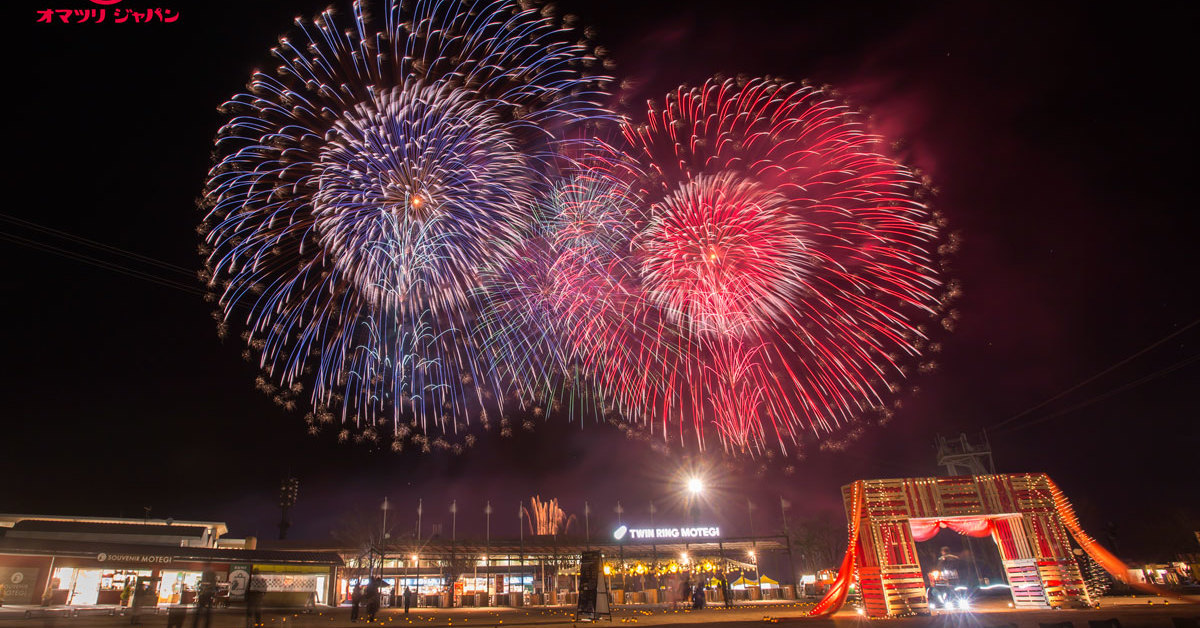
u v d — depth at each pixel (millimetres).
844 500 24188
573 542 46656
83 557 36219
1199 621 11672
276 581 40562
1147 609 20359
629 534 45812
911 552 22500
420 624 23422
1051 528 23141
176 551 38562
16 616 25453
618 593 43844
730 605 33906
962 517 23062
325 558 42656
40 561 35344
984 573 41750
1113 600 25031
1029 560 23094
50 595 34938
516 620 25562
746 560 49500
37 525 43906
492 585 50312
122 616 26141
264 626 21547
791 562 45594
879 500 23156
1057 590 22484
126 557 37125
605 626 21188
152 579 23969
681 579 45625
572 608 39531
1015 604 23344
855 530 23172
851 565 23016
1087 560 28188
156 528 46375
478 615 30234
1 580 34438
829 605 22609
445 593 42781
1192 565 33969
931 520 23266
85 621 23672
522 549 45250
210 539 48312
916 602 21875
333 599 42031
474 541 46531
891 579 22141
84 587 36219
